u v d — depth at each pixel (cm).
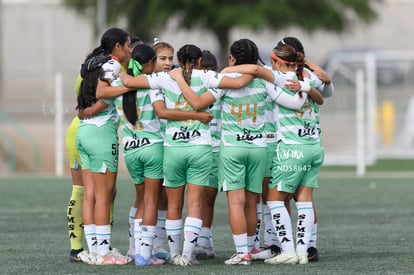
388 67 8438
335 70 8438
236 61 3038
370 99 7850
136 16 12812
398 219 4394
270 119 3206
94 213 3116
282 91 2998
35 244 3591
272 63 3078
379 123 8256
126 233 3988
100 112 3080
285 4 12219
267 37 15262
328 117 8362
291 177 3031
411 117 8206
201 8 12325
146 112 3027
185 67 3008
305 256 3034
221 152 3034
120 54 3153
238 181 3022
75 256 3139
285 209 3064
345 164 8125
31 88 14138
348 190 5922
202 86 2991
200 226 3048
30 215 4591
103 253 3089
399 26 16650
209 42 15462
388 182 6494
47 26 16325
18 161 8069
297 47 3028
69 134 3198
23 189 6025
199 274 2830
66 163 8050
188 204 3048
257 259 3175
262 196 3256
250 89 3003
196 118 2984
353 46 16175
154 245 3262
